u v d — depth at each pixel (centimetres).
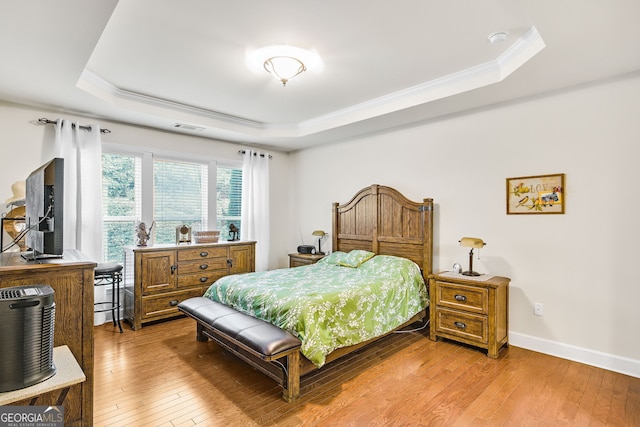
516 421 199
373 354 298
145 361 281
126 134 395
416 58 264
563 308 288
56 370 144
